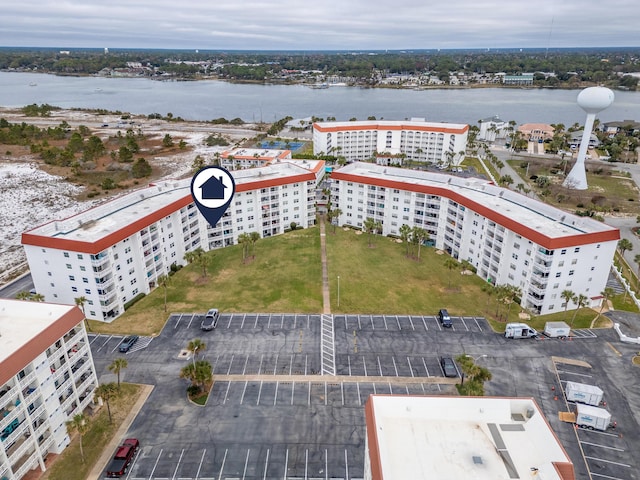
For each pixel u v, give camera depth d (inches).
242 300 3855.8
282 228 5374.0
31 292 3865.7
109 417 2576.3
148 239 3914.9
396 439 1521.9
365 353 3176.7
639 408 2709.2
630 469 2298.2
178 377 2930.6
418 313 3686.0
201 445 2412.6
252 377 2933.1
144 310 3703.3
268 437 2468.0
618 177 7628.0
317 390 2822.3
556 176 7765.8
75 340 2484.0
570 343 3309.5
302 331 3420.3
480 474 1400.1
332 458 2335.1
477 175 7790.4
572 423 2591.0
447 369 2962.6
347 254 4776.1
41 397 2230.6
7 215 5925.2
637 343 3309.5
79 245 3307.1
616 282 4254.4
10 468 2037.4
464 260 4554.6
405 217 5108.3
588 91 6579.7
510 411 1622.8
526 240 3668.8
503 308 3764.8
